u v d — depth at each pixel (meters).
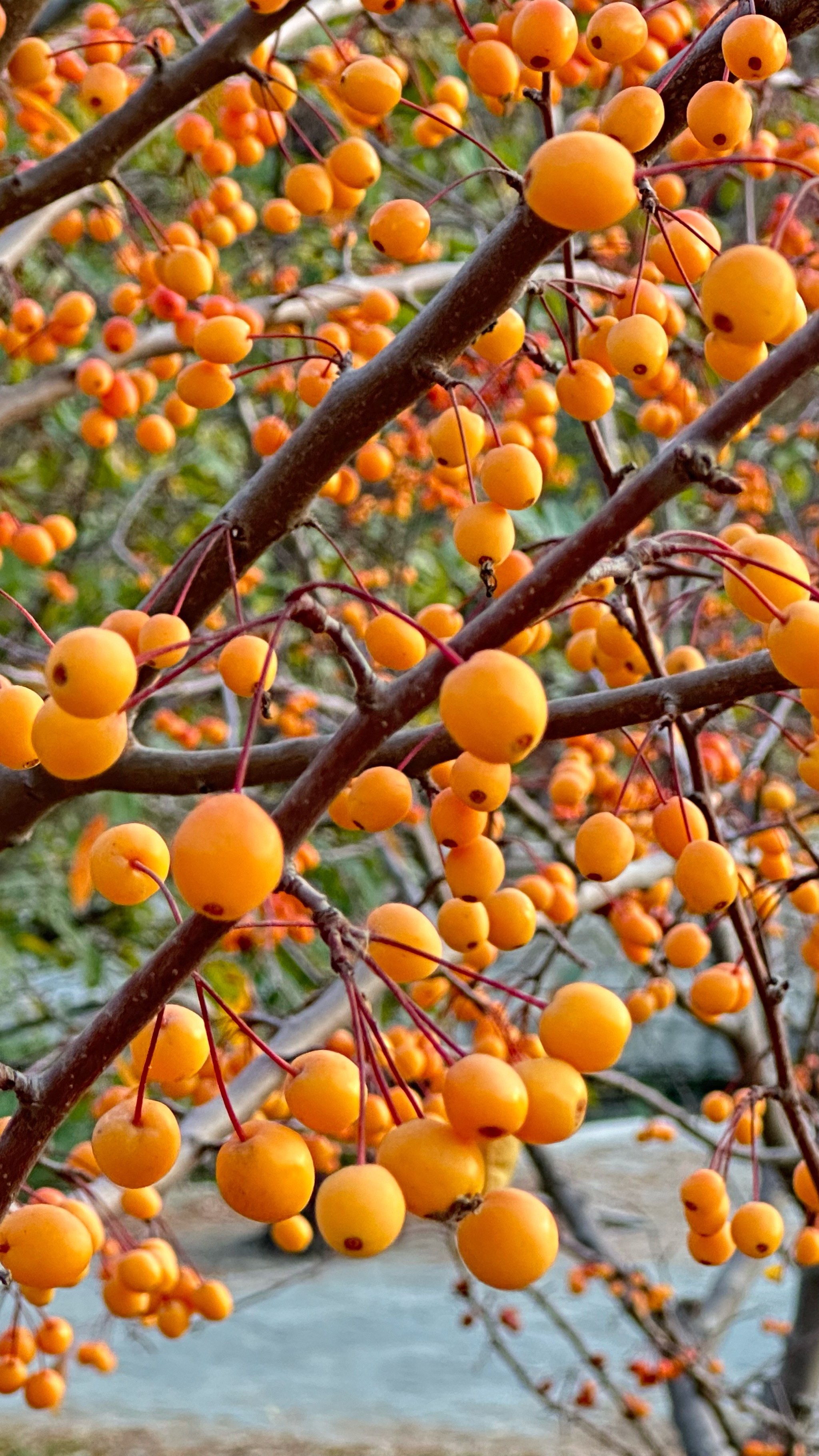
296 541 4.24
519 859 4.84
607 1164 10.63
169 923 6.05
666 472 1.15
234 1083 2.70
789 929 4.86
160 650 1.08
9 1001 6.43
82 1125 5.51
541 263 1.56
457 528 1.50
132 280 4.41
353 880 5.82
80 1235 1.23
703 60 1.53
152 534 6.16
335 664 5.56
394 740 1.74
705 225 1.62
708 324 1.14
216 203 2.90
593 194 1.08
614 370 1.70
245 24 2.17
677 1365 4.02
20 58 2.52
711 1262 1.82
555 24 1.45
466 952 1.44
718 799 2.83
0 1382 2.37
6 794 2.09
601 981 8.02
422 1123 1.03
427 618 1.65
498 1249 1.00
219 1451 7.15
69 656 1.04
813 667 1.16
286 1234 2.45
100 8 2.77
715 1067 10.39
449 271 3.75
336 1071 1.10
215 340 1.81
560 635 4.81
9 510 4.52
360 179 2.14
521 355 2.00
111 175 2.31
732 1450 4.35
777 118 3.16
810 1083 3.90
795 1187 2.01
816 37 4.66
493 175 5.17
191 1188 12.26
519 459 1.50
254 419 4.57
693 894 1.56
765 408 1.19
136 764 2.06
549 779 4.15
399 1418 7.58
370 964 1.12
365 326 2.52
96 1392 8.20
